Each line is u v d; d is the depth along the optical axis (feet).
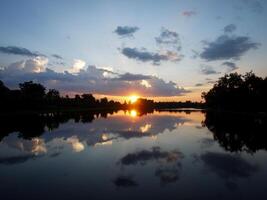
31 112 354.95
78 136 113.19
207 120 208.85
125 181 50.88
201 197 42.65
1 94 318.24
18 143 96.84
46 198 42.78
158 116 279.08
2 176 54.90
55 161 67.62
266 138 106.63
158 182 50.11
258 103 302.04
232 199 41.88
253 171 57.62
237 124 169.17
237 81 366.84
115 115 303.89
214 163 64.85
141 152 78.23
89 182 50.44
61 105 511.81
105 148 84.64
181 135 115.55
